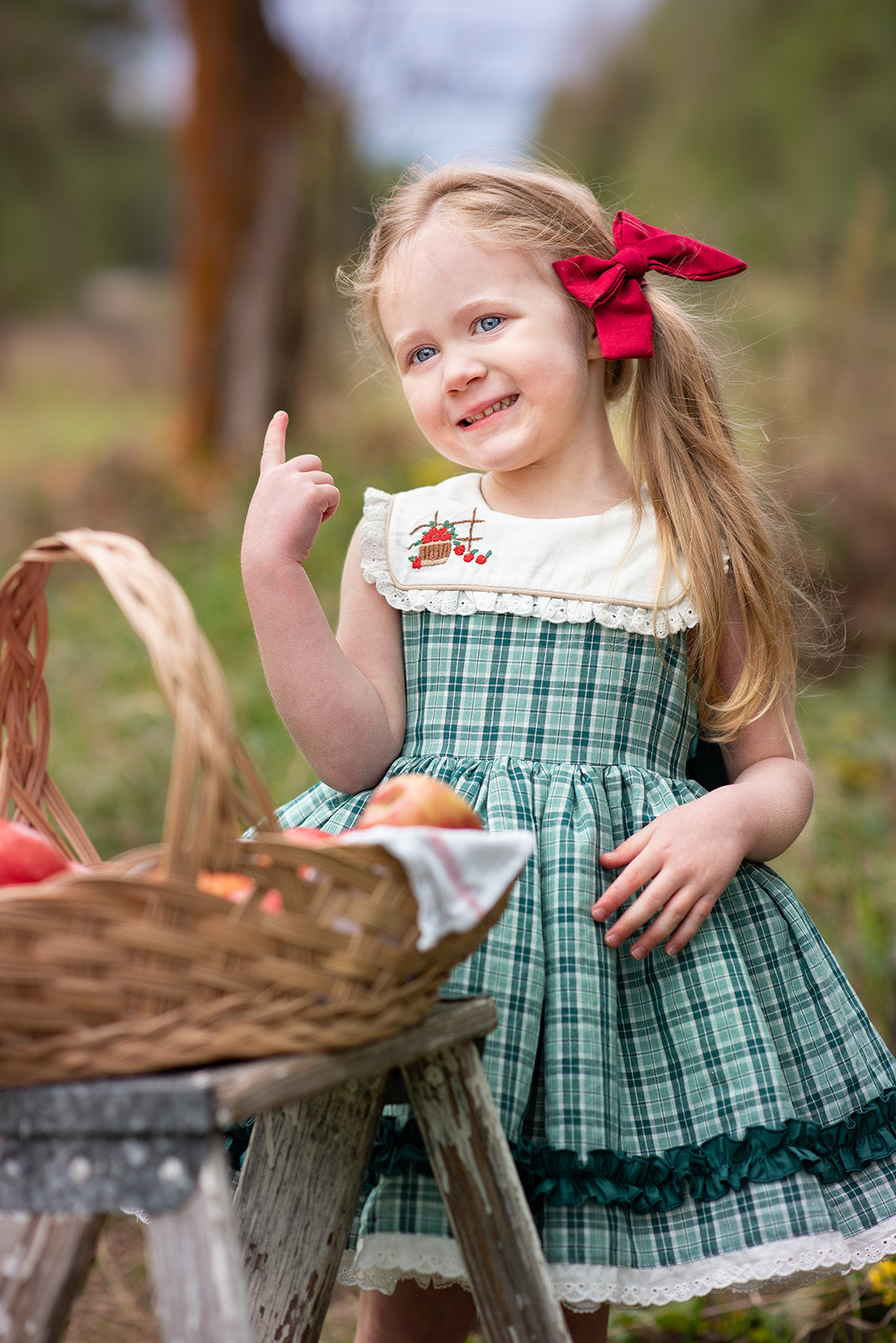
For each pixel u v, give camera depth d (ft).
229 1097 3.00
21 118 49.16
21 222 53.72
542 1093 4.49
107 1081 3.10
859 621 15.88
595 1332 4.92
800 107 33.24
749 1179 4.37
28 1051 3.08
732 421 6.22
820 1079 4.75
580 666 5.14
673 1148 4.48
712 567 5.29
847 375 22.44
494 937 4.59
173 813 3.11
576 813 4.90
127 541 3.52
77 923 3.05
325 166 27.86
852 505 17.17
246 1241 4.18
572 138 37.06
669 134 35.32
